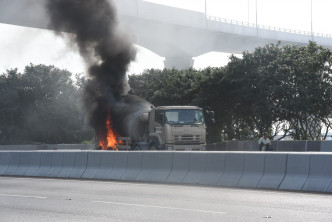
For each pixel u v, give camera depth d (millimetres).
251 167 16500
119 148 31047
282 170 15719
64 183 19078
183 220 9945
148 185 17719
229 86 44625
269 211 10969
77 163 22188
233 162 16984
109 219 10266
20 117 74062
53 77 77375
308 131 44656
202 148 27641
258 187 16000
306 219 9852
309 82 40969
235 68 44375
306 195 14000
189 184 17875
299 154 15375
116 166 20703
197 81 46219
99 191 15734
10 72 76625
